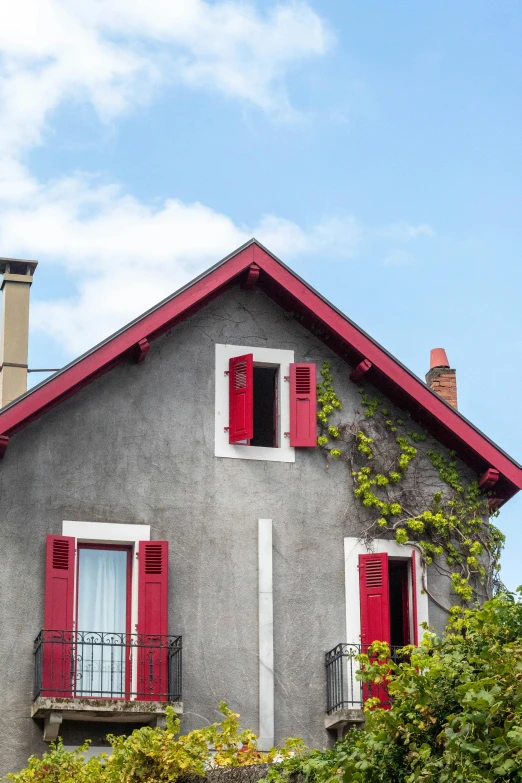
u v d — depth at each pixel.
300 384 18.59
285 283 18.56
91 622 17.05
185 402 18.16
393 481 18.56
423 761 9.94
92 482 17.42
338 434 18.59
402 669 10.86
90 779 13.61
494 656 9.70
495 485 18.94
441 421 18.58
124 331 17.61
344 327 18.62
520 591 10.52
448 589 18.33
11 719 16.19
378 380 18.98
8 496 17.03
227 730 14.10
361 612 17.75
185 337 18.45
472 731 9.30
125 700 16.19
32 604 16.67
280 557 17.92
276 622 17.61
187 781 13.36
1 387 20.72
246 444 18.25
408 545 18.36
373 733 10.53
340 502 18.38
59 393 17.09
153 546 17.20
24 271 21.33
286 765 11.91
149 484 17.67
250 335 18.72
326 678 17.55
